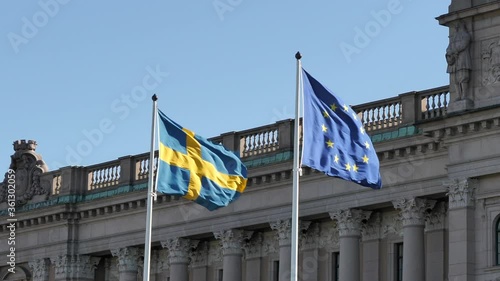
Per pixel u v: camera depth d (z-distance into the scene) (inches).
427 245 6205.7
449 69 5999.0
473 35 5974.4
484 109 5826.8
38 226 7755.9
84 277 7568.9
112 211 7411.4
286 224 6648.6
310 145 4936.0
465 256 5846.5
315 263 6624.0
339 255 6486.2
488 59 5915.4
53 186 7751.0
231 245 6879.9
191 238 7116.1
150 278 7357.3
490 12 5920.3
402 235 6333.7
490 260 5807.1
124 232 7367.1
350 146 4982.8
